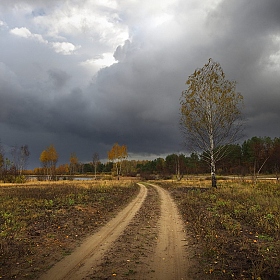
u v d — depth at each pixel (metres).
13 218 11.70
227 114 28.19
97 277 5.68
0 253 7.13
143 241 8.53
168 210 15.10
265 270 5.79
